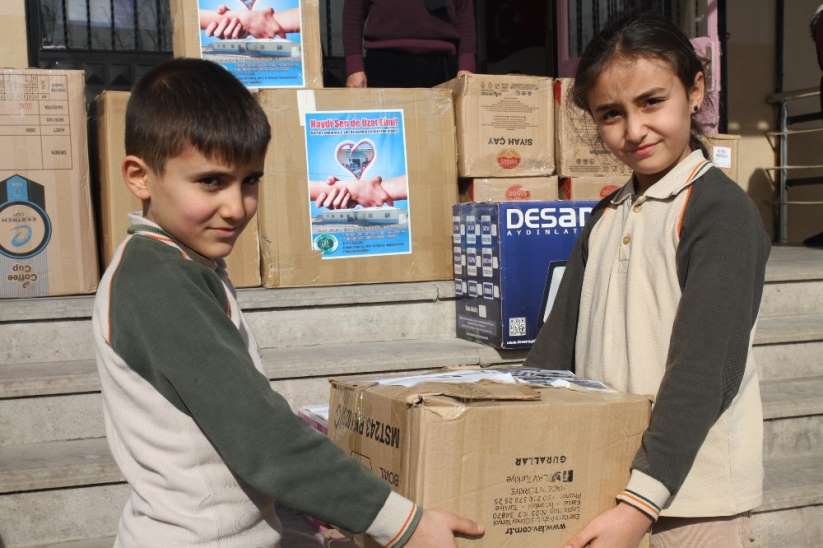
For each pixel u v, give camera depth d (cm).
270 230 326
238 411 112
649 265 145
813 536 265
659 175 150
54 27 467
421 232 342
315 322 314
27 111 314
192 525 117
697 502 141
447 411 122
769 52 602
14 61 406
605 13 539
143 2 483
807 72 611
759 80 602
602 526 126
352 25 394
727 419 142
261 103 324
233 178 121
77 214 321
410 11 401
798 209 616
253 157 122
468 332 316
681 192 143
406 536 117
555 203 291
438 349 300
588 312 159
